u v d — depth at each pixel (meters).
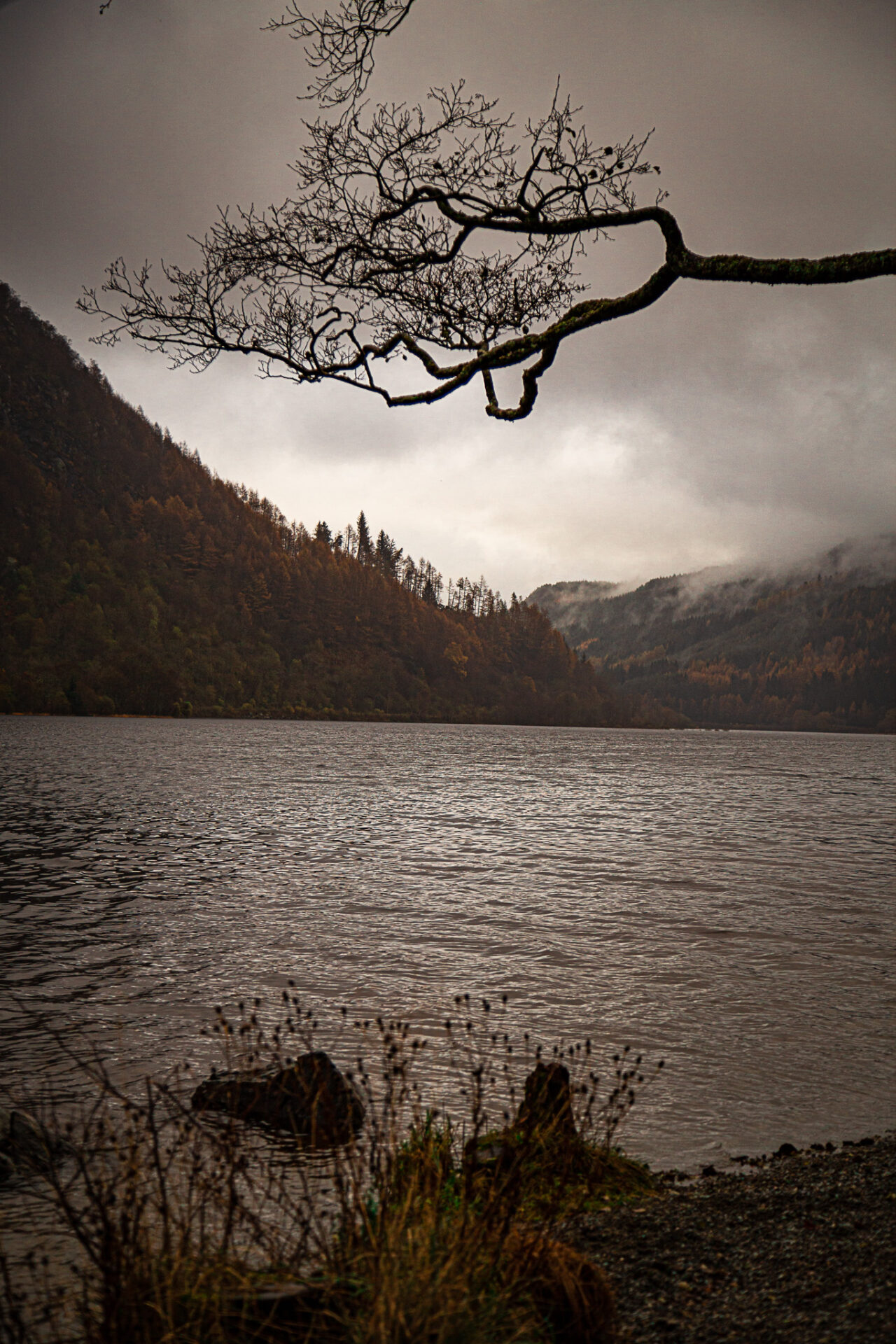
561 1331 3.49
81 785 46.16
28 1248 4.98
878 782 70.69
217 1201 3.96
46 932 14.67
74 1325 3.84
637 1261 4.56
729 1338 3.68
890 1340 3.51
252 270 5.96
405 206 5.84
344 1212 3.83
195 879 20.30
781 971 12.88
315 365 6.33
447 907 17.52
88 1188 3.65
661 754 114.25
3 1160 5.95
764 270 5.02
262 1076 6.83
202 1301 3.17
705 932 15.56
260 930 15.18
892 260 4.65
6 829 28.38
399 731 190.00
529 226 5.59
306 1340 3.05
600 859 24.92
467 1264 3.42
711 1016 10.58
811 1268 4.35
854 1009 10.92
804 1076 8.54
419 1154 4.40
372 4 5.39
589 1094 7.84
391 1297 3.11
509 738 162.50
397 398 6.46
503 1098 7.67
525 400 6.30
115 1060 8.65
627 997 11.40
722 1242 4.79
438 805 40.72
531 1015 10.60
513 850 26.48
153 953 13.34
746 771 80.38
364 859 24.09
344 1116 6.50
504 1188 3.94
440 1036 9.65
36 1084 7.94
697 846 28.47
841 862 25.47
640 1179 5.85
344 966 12.84
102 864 22.05
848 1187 5.64
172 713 195.38
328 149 5.77
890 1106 7.82
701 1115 7.51
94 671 198.38
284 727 183.00
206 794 43.44
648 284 5.44
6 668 194.38
